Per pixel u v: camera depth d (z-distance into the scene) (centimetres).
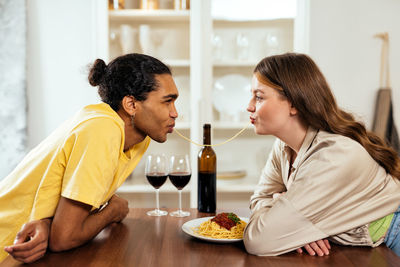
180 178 143
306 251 111
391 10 290
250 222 111
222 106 269
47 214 115
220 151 270
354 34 291
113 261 100
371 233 122
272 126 129
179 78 268
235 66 269
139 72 122
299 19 264
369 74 292
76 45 290
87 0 290
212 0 266
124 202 138
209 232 119
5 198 122
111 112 122
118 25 267
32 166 120
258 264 99
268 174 159
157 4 266
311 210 109
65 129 119
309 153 123
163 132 128
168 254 105
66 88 291
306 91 123
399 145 282
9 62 279
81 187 106
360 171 114
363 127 127
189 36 268
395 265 99
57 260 101
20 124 280
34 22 288
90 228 112
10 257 104
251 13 267
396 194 121
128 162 131
